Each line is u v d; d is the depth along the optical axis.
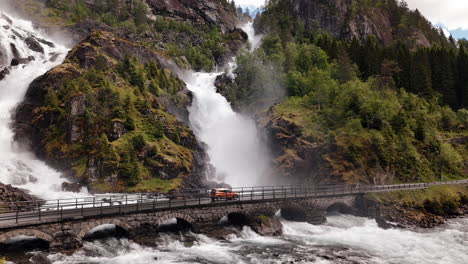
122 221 42.50
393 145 84.56
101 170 69.50
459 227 60.94
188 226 49.66
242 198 56.09
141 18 177.88
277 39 156.00
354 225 60.25
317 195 60.25
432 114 108.94
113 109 80.31
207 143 103.00
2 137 76.38
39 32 138.00
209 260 40.62
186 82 129.88
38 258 36.00
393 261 43.44
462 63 128.75
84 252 38.81
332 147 82.25
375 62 129.25
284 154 87.00
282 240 50.09
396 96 110.94
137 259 39.53
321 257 43.41
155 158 75.50
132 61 106.81
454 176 89.69
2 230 34.56
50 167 73.81
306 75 124.00
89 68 97.81
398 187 71.88
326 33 194.38
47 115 79.62
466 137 103.31
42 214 40.81
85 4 179.62
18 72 98.06
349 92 97.25
